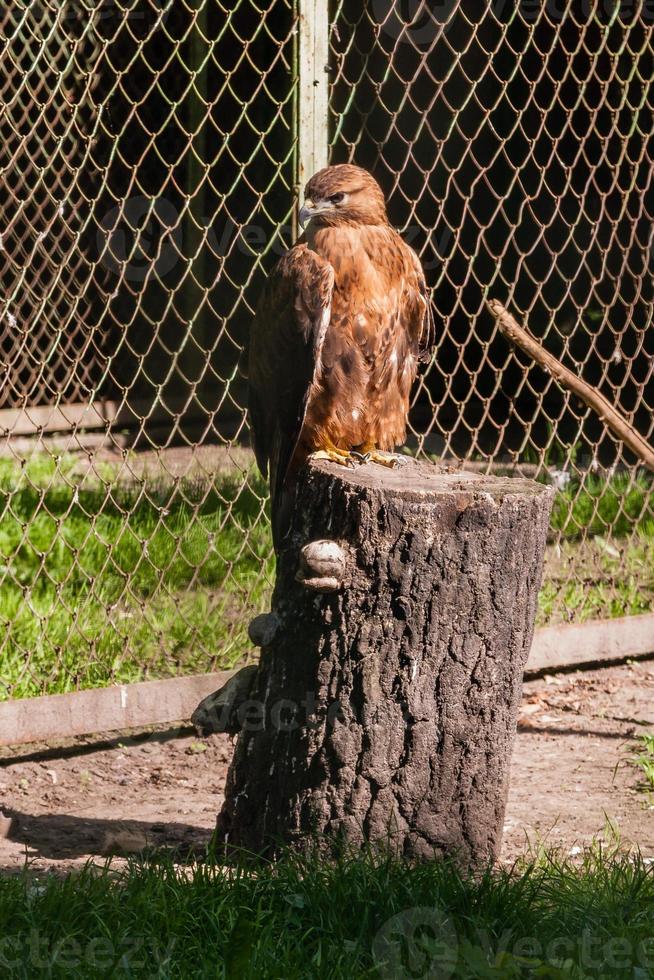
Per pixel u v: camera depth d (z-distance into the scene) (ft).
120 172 54.85
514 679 21.04
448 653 20.33
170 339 57.57
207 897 18.29
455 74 57.57
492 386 61.41
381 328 25.38
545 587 36.19
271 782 21.09
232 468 47.80
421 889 18.53
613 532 41.50
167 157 54.80
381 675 20.21
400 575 19.90
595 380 57.06
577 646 33.09
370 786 20.48
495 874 19.98
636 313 53.83
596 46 50.31
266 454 26.76
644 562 38.88
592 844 22.29
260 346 25.72
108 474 46.52
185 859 21.90
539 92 54.90
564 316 57.93
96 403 55.21
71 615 29.25
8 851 22.59
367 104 57.41
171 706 28.14
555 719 30.42
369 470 21.43
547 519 20.89
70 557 36.06
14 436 51.57
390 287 25.48
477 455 53.83
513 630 20.77
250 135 53.16
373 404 25.81
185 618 32.09
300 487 21.22
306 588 20.22
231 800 21.68
